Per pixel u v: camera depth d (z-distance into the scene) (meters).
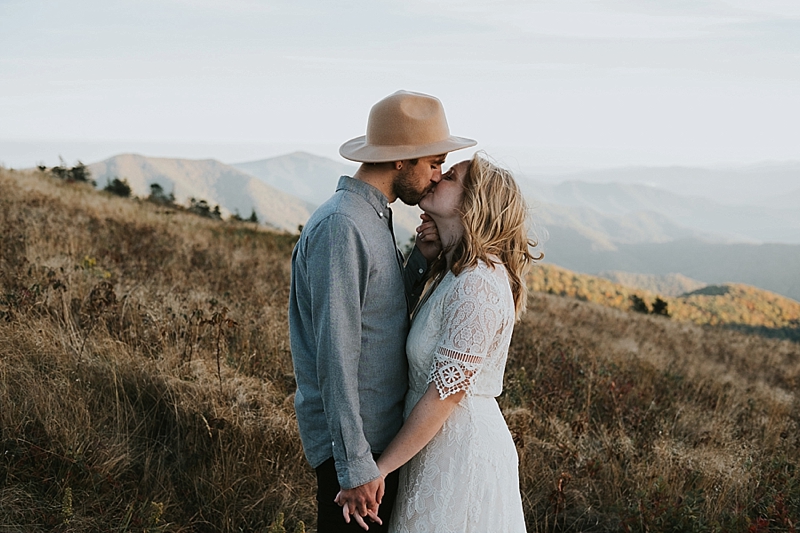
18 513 2.31
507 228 1.96
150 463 2.81
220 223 16.91
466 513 1.93
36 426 2.74
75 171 17.86
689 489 3.38
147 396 3.18
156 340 3.81
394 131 1.91
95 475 2.54
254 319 4.78
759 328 55.84
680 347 11.00
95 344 3.47
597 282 54.09
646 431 4.24
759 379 9.55
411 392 2.02
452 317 1.88
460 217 1.97
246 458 2.91
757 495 3.41
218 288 5.95
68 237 6.57
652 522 2.87
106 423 2.95
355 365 1.82
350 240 1.79
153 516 2.36
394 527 2.07
